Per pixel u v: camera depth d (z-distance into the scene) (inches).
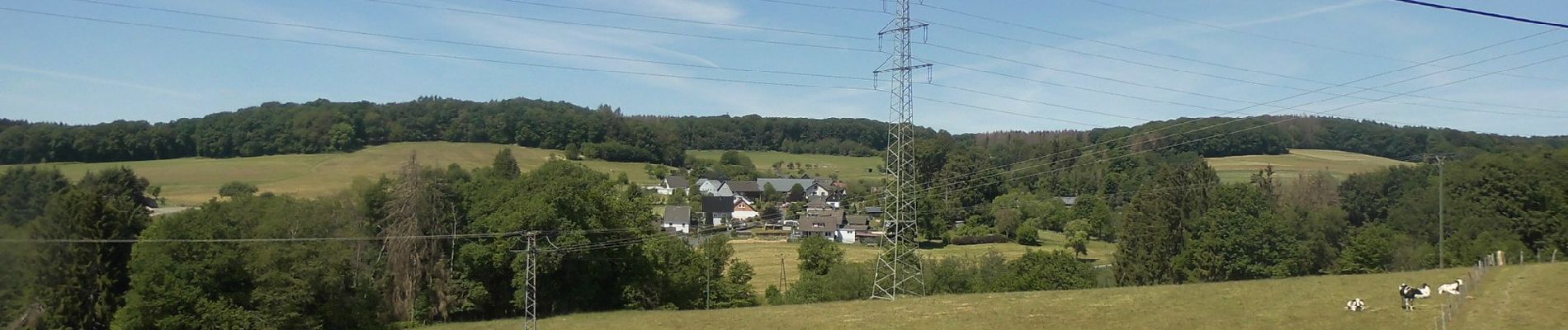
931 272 2901.1
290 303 1892.2
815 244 3373.5
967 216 4259.4
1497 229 2751.0
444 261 2396.7
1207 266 2800.2
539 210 2333.9
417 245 2362.2
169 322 1772.9
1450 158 3602.4
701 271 2792.8
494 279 2465.6
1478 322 1246.9
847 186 6574.8
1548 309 1295.5
